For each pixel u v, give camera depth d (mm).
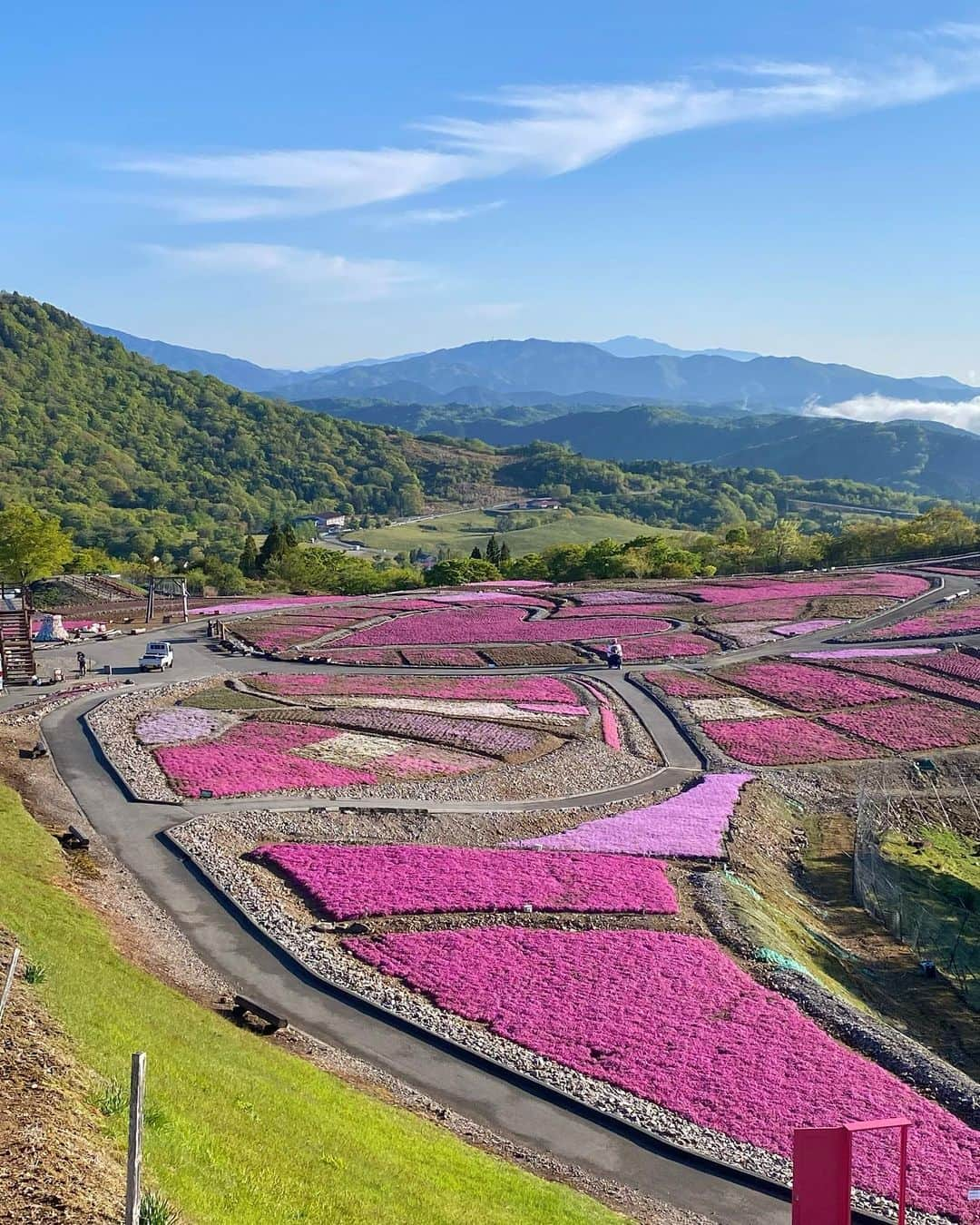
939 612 115750
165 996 30672
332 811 54781
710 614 119250
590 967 39375
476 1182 24297
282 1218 19047
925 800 68750
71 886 40188
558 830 56469
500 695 84750
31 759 59000
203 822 50750
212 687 82688
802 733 78562
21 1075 20391
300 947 38969
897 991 45438
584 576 167250
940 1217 27297
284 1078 27016
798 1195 17719
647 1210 26547
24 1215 15922
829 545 181125
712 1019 36375
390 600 134125
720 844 55156
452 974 38125
